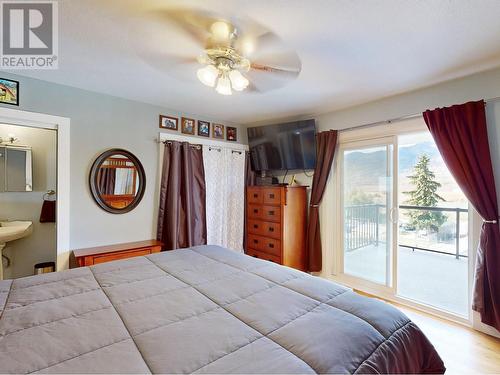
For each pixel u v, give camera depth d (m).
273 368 0.73
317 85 2.29
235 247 3.61
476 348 1.87
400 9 1.30
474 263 2.12
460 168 2.08
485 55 1.77
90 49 1.73
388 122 2.61
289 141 3.31
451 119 2.13
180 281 1.39
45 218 3.03
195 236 3.20
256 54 1.72
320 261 3.21
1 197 2.83
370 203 2.87
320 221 3.24
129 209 2.76
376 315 1.06
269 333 0.90
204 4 1.27
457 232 3.62
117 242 2.70
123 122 2.72
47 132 3.04
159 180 2.99
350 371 0.77
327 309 1.08
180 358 0.76
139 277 1.44
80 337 0.86
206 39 1.56
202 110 3.12
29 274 2.97
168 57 1.82
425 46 1.65
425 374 1.08
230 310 1.07
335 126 3.09
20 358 0.75
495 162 2.00
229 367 0.73
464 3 1.25
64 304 1.09
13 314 1.00
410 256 4.09
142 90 2.49
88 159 2.51
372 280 2.86
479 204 2.00
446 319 2.30
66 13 1.36
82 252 2.34
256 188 3.40
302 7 1.29
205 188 3.30
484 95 2.03
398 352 0.95
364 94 2.53
